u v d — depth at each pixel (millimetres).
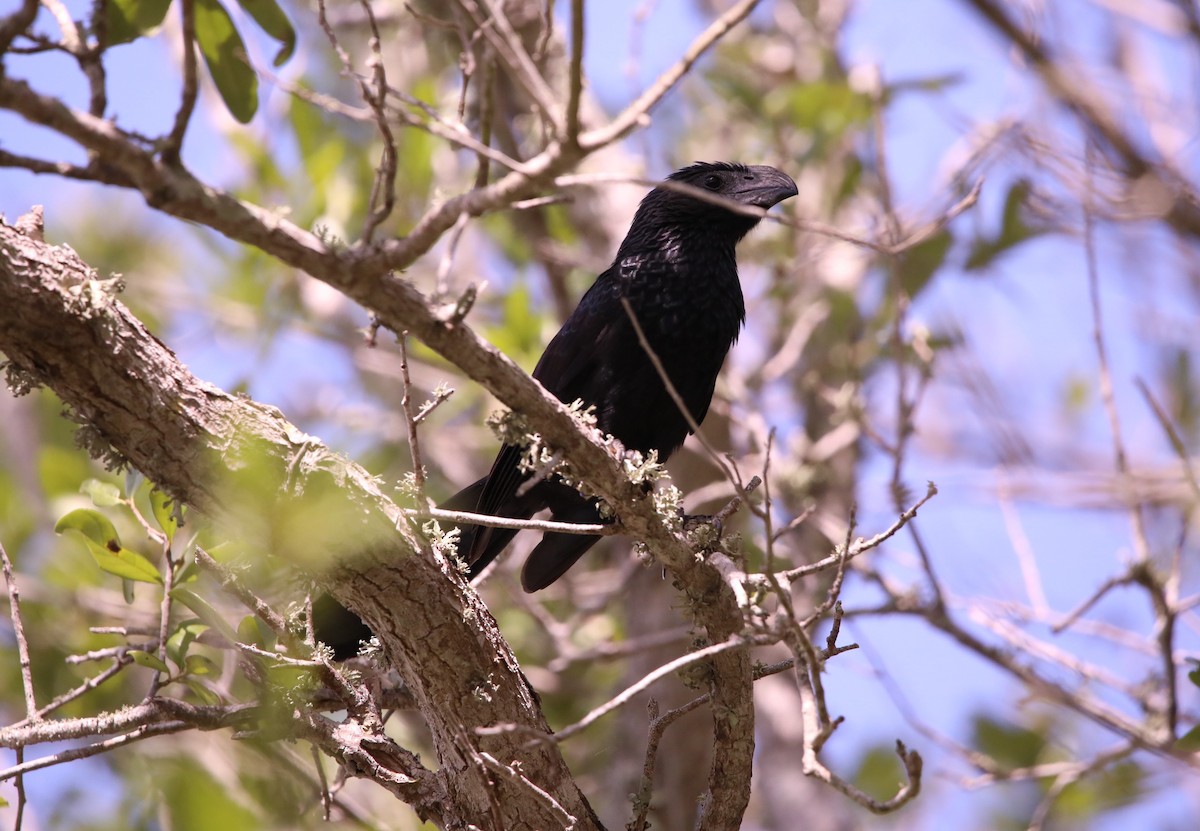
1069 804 11758
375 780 7402
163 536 7578
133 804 9734
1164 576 10062
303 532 6438
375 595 6781
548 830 7395
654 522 6891
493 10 6473
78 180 4887
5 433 12258
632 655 12375
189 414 6207
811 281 14977
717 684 7348
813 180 14875
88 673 10133
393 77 14289
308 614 7312
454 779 7391
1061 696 10055
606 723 13570
